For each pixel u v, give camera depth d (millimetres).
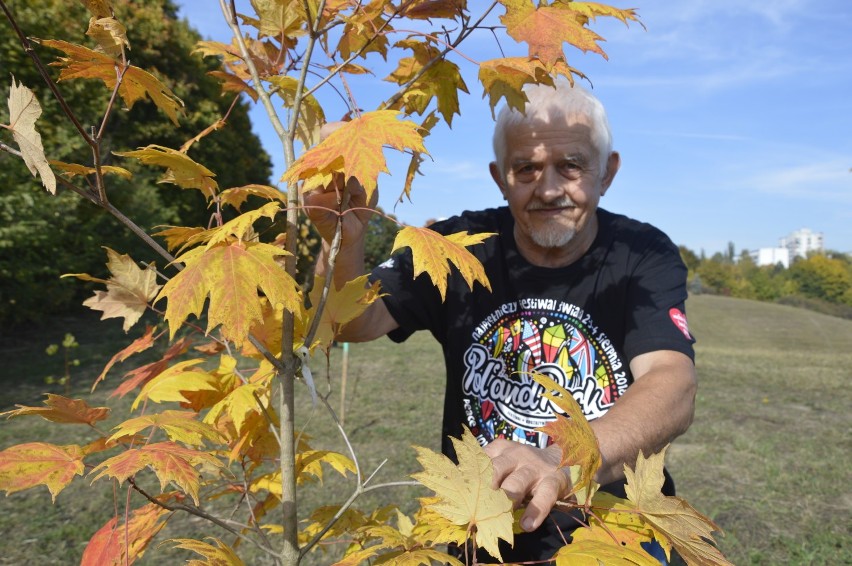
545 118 1452
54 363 8148
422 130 1038
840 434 5957
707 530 692
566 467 814
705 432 5941
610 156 1687
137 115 12906
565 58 848
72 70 800
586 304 1550
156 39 13414
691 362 1323
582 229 1511
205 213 15047
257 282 727
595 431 956
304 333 1021
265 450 1132
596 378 1524
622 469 944
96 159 755
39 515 3871
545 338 1563
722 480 4629
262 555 3352
